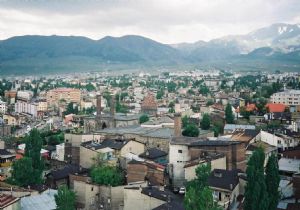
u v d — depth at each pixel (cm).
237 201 11888
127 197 11906
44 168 16575
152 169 13850
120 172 15038
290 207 10919
